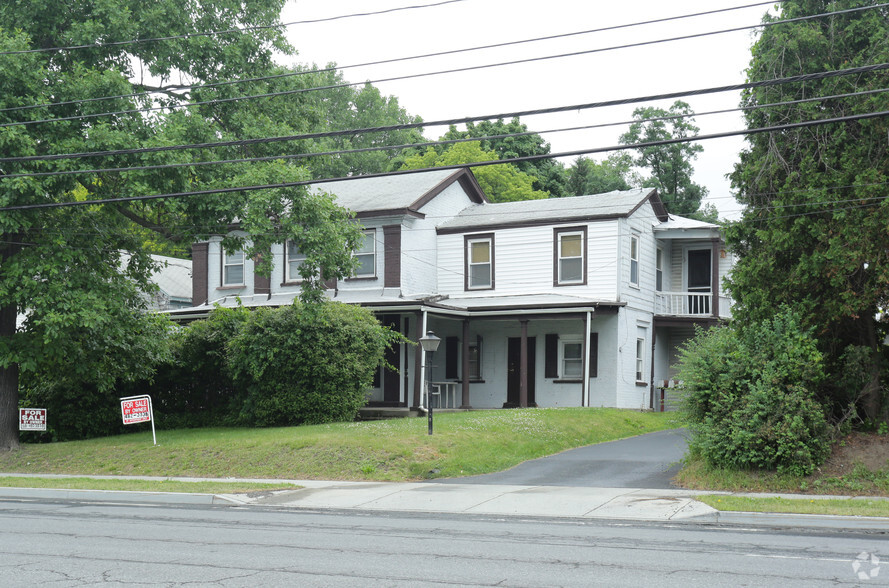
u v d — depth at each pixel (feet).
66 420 78.07
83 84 60.34
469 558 30.66
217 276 105.91
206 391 85.15
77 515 44.01
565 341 94.94
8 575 27.68
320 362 73.92
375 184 108.58
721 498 44.80
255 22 70.23
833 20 51.70
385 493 50.24
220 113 69.31
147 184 60.90
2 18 62.59
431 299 93.91
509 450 63.16
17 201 59.77
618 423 78.02
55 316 60.44
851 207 49.32
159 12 64.34
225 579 26.91
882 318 54.13
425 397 90.53
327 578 27.07
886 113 37.93
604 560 30.27
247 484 54.29
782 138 53.16
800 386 49.67
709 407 53.01
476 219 102.42
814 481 48.03
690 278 105.29
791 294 52.65
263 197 65.21
